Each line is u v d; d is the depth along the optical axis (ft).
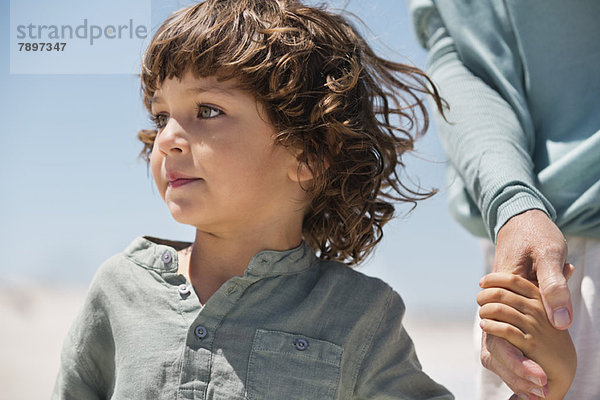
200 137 3.42
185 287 3.55
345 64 3.96
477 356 4.34
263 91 3.55
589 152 3.79
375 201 4.28
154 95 3.67
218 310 3.44
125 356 3.45
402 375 3.67
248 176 3.48
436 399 3.67
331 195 4.01
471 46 4.38
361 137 4.01
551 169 3.90
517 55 4.31
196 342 3.37
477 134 3.99
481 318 3.31
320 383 3.41
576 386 3.79
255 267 3.53
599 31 4.09
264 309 3.51
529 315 3.17
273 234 3.67
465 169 3.98
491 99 4.19
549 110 4.17
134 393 3.32
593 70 4.09
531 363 3.10
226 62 3.46
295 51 3.69
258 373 3.34
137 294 3.60
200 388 3.29
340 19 4.35
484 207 3.76
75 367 3.69
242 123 3.48
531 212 3.48
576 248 3.90
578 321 3.85
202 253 3.68
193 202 3.41
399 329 3.76
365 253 4.47
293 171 3.69
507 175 3.67
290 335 3.46
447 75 4.49
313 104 3.78
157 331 3.44
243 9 3.74
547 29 4.17
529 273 3.31
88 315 3.72
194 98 3.46
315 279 3.75
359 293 3.71
